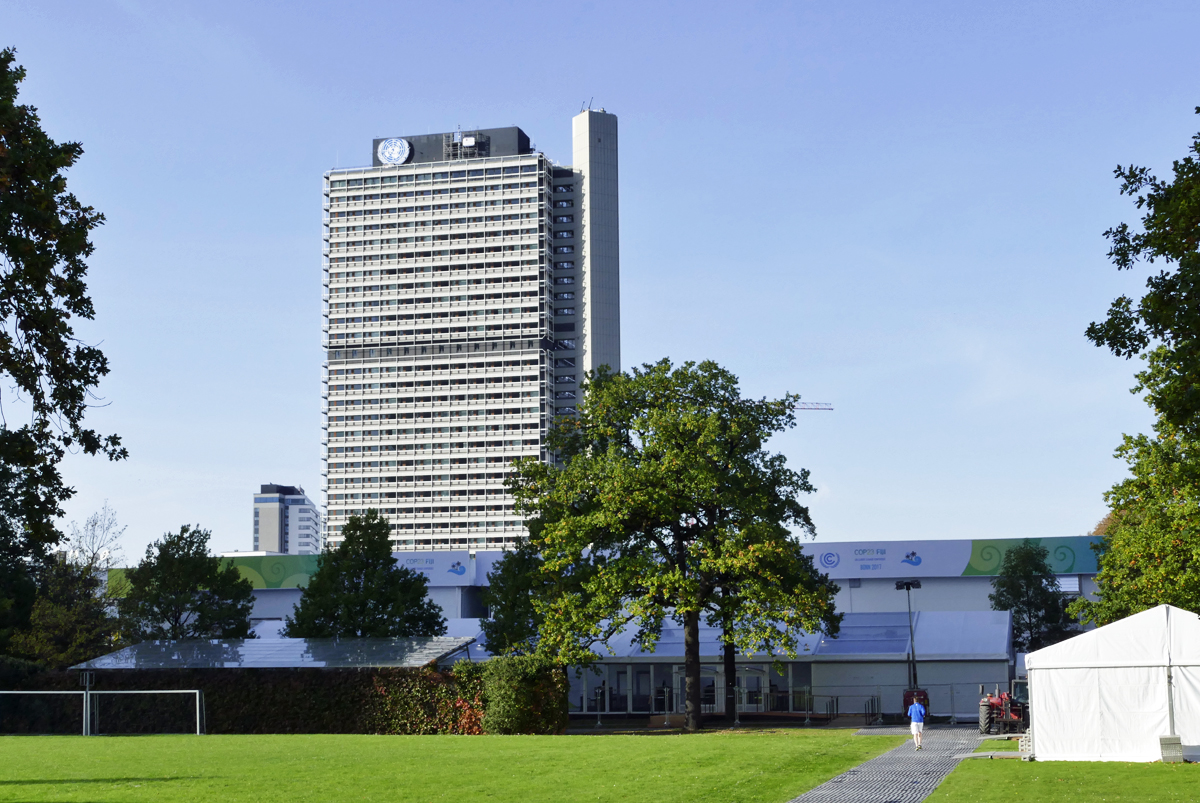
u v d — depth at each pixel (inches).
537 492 2054.6
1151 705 1239.5
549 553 1947.6
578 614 1875.0
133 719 2011.6
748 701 2500.0
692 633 1915.6
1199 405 830.5
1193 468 1190.9
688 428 1861.5
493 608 2468.0
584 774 1048.2
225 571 2459.4
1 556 2406.5
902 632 2571.4
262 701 1990.7
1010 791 921.5
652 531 1948.8
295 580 4079.7
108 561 2970.0
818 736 1596.9
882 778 1031.0
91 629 2576.3
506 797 881.5
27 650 2420.0
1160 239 870.4
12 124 774.5
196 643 2220.7
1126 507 1600.6
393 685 1951.3
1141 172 929.5
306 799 863.1
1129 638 1262.3
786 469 2065.7
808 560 2146.9
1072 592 3378.4
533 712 1860.2
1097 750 1248.8
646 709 2559.1
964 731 1768.0
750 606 1808.6
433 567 4047.7
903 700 2233.0
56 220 778.8
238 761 1210.6
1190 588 1455.5
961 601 3533.5
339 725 1955.0
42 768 1131.9
